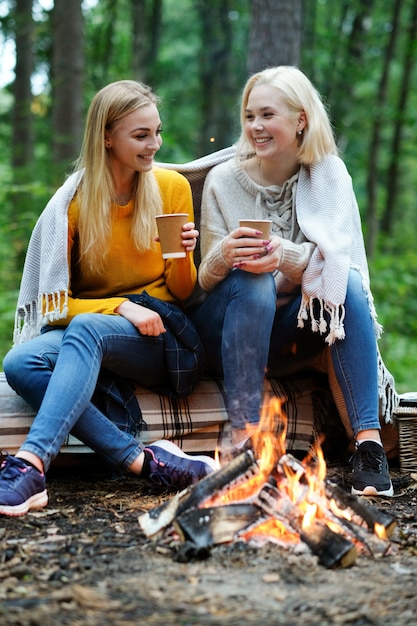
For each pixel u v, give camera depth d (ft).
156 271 11.38
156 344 10.71
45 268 10.79
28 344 10.58
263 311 10.21
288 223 11.53
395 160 51.62
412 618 6.57
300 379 11.92
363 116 43.09
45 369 10.39
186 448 11.25
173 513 8.36
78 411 9.73
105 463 11.39
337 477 10.98
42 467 9.47
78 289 11.37
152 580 7.32
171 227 10.19
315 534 7.83
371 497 10.17
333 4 43.39
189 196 11.58
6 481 9.30
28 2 37.22
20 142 39.75
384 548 8.02
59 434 9.55
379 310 38.34
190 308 11.80
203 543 7.85
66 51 29.73
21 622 6.41
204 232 11.75
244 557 7.84
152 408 11.09
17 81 39.32
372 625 6.46
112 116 10.63
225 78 46.32
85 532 8.69
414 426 11.55
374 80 49.14
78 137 30.09
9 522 9.01
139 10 40.81
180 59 52.08
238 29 45.65
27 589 7.15
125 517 9.21
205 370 11.66
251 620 6.54
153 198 11.12
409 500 10.15
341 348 10.60
